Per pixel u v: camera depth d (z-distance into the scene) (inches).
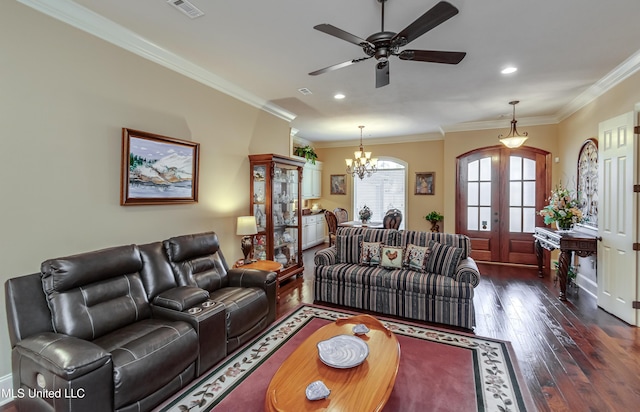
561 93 168.4
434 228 278.4
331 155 334.6
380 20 96.8
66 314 77.0
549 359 99.3
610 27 101.1
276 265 148.6
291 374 67.8
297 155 277.9
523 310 141.6
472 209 243.9
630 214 125.6
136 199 112.0
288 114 209.9
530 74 141.7
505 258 234.5
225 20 97.4
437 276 133.7
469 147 243.3
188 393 81.5
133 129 110.8
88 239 98.5
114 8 91.5
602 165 143.0
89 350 64.0
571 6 89.5
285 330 120.6
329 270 150.3
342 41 110.7
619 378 89.0
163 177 122.5
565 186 204.7
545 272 208.2
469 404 77.7
